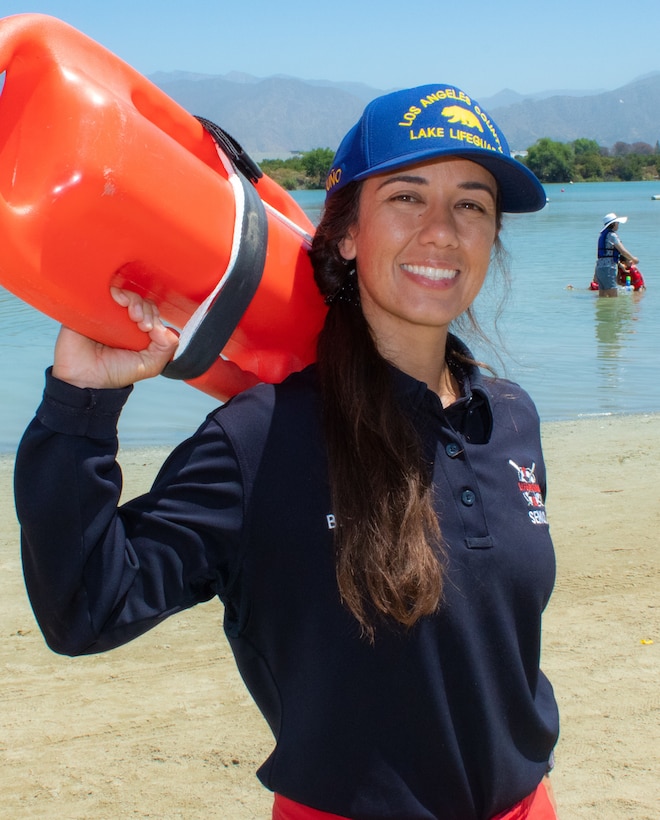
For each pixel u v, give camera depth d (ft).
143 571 4.72
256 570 4.83
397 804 4.80
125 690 12.09
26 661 12.76
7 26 4.65
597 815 9.75
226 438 4.84
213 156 5.86
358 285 5.72
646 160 539.29
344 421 4.89
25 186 4.65
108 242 4.77
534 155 524.11
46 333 37.52
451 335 6.04
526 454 5.59
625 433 23.44
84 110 4.68
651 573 15.35
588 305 43.27
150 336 5.04
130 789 10.12
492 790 5.00
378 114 5.40
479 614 4.98
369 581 4.66
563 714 11.57
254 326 5.68
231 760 10.66
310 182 312.71
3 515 17.87
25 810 9.77
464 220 5.51
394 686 4.80
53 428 4.52
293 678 4.89
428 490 4.98
